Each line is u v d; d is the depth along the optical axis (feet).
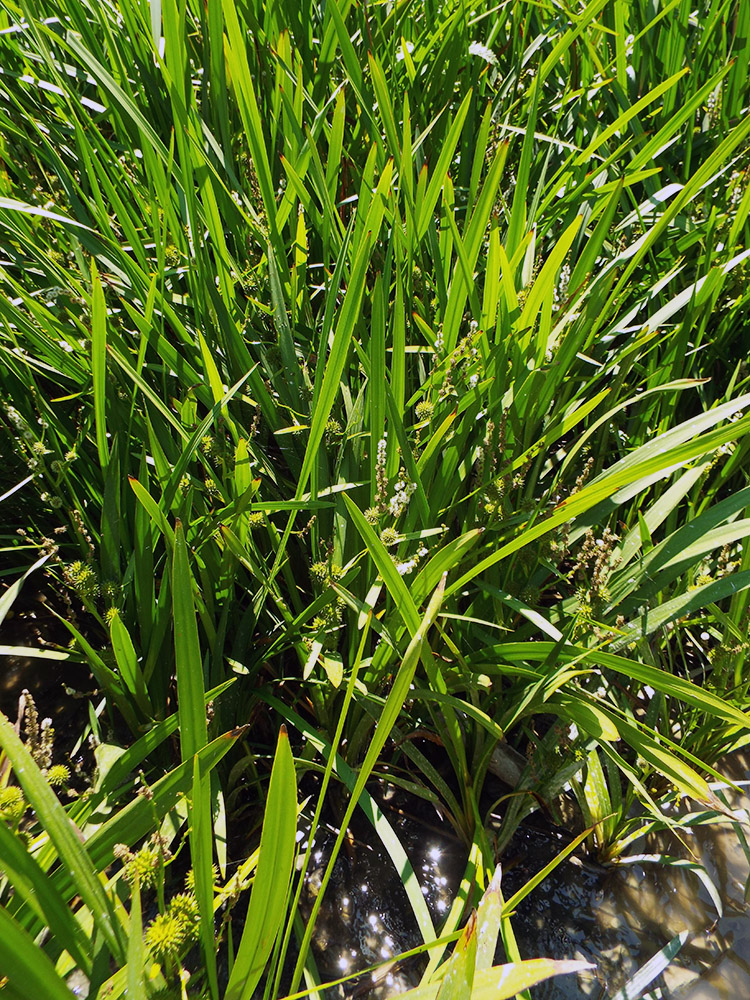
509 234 2.03
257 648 1.95
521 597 1.91
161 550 1.90
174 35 1.85
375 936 1.75
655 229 1.94
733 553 1.97
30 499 2.21
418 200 1.94
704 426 1.70
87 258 2.19
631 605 1.79
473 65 2.79
